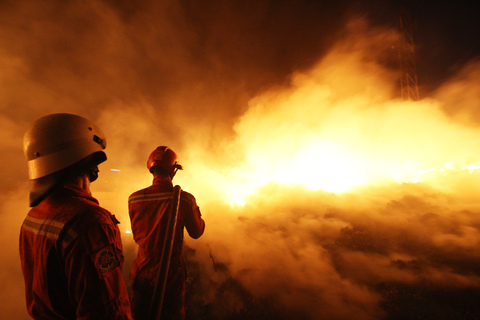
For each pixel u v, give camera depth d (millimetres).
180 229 1723
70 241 843
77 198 969
